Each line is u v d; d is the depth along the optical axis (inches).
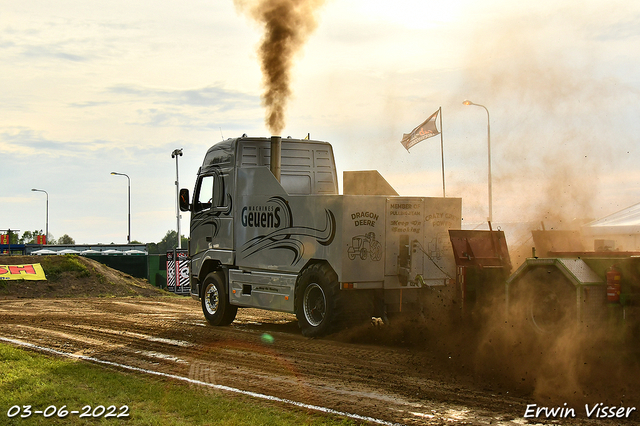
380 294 454.0
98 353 404.5
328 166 570.9
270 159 544.1
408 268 453.4
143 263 1584.6
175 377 330.0
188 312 686.5
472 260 431.2
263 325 558.3
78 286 1019.3
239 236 531.8
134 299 905.5
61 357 387.2
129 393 291.0
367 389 302.7
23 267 1028.5
